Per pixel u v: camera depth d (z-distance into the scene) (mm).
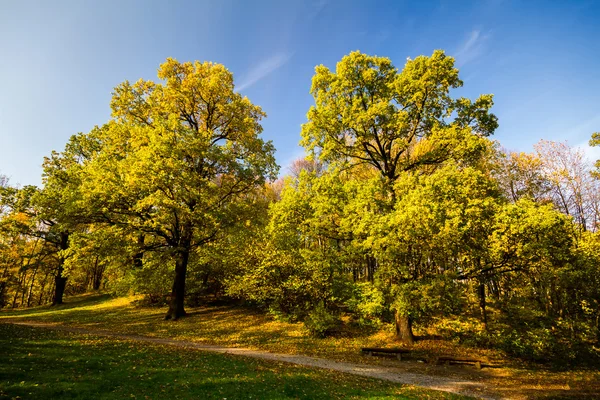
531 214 12766
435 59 16172
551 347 15664
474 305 22250
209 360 11359
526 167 24625
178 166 17125
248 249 21469
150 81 21594
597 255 16344
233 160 20141
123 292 25375
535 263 13844
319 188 18000
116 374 8594
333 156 19000
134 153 18422
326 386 9539
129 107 21406
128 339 14680
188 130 19000
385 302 15508
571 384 12055
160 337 16188
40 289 44062
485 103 16250
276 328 19062
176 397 7344
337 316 20500
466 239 13891
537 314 19172
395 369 13180
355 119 16672
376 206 15672
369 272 24672
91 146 30719
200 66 21375
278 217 18828
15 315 24219
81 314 22938
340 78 17750
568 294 17766
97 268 44656
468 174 14344
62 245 30750
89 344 12312
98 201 17500
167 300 26031
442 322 19219
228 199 21562
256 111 23875
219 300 26562
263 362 12070
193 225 18812
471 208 13141
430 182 13539
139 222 18547
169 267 22906
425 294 13500
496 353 15766
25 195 28250
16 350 10039
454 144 15852
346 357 14570
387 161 18797
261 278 20344
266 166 21250
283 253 20344
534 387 11578
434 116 17391
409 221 12805
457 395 10047
